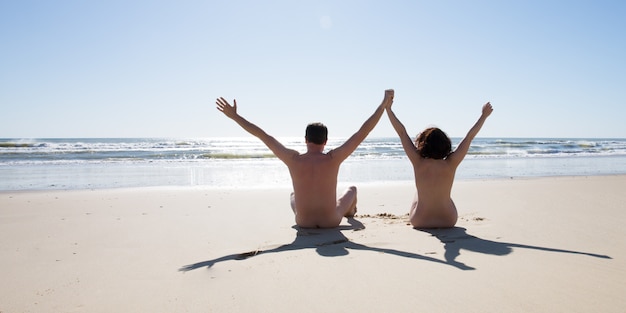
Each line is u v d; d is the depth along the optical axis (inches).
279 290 87.4
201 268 105.4
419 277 93.8
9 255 124.0
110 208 228.8
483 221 170.4
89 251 128.3
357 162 738.2
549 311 74.9
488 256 111.3
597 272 96.5
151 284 94.3
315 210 156.3
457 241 130.8
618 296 81.5
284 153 155.6
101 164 679.7
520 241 130.4
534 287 86.7
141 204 245.8
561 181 381.7
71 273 104.9
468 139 157.3
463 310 75.8
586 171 531.5
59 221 185.6
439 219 155.0
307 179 154.6
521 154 1023.0
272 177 471.8
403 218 185.8
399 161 764.6
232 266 105.9
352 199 183.0
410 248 121.8
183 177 466.9
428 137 157.1
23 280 99.7
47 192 316.8
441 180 153.5
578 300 79.7
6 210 222.2
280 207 231.8
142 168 596.1
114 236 151.2
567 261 105.9
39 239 146.8
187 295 86.3
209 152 1096.2
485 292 84.2
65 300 86.0
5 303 84.9
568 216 180.4
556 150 1199.6
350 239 136.5
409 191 323.3
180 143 1483.8
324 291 86.3
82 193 310.8
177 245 135.1
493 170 547.2
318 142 157.6
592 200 236.7
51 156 876.0
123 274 102.9
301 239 138.6
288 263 106.4
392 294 83.8
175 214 205.6
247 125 151.5
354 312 75.8
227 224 174.9
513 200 242.2
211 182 415.5
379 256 112.1
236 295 85.4
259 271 100.5
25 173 505.0
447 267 101.2
